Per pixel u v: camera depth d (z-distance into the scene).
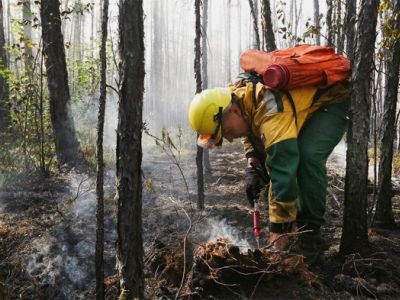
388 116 3.64
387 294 2.46
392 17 3.63
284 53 2.83
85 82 8.98
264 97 2.61
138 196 2.29
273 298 2.40
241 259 2.49
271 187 2.59
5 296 2.55
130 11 2.13
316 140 2.69
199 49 4.24
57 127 6.85
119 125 2.22
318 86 2.68
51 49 6.78
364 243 2.88
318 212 2.84
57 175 6.16
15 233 3.78
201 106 2.71
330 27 6.45
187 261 2.66
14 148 6.85
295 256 2.58
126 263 2.28
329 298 2.41
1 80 9.04
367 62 2.74
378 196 3.74
